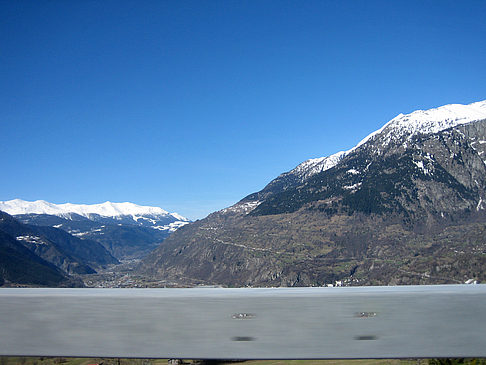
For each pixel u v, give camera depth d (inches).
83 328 118.8
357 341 115.1
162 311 118.8
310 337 115.7
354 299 116.3
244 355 116.4
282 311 117.1
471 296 115.4
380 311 115.6
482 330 114.1
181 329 118.2
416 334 114.7
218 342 117.3
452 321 114.3
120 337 118.8
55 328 120.0
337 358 115.0
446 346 113.5
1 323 120.4
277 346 116.1
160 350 117.5
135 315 119.5
